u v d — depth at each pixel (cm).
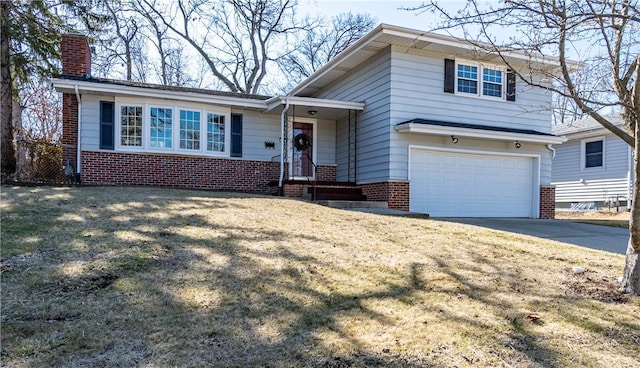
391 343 322
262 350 309
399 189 1192
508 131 1284
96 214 679
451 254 569
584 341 337
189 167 1330
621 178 1831
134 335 324
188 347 310
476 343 326
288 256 521
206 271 458
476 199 1299
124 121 1261
